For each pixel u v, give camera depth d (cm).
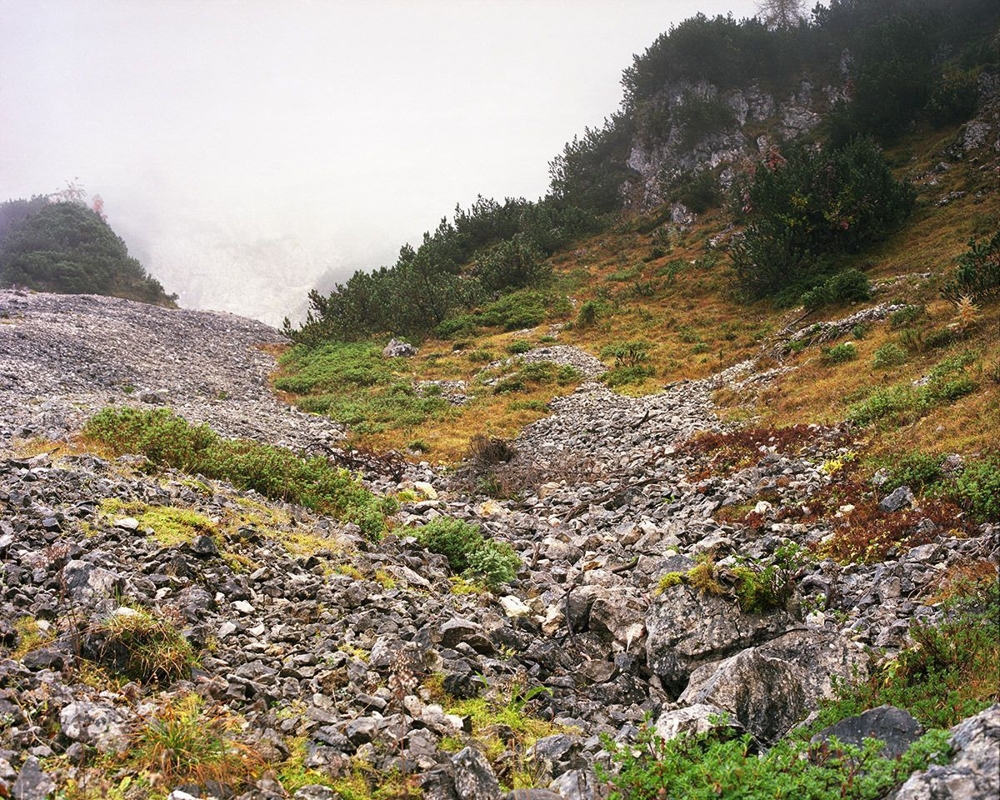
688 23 8006
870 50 7094
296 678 607
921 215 4728
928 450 1387
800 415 2062
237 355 4456
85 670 533
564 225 7281
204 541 820
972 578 817
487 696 642
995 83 5812
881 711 471
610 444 2333
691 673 702
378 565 978
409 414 2973
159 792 411
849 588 946
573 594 858
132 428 1348
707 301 4706
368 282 5888
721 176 6806
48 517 780
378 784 472
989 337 2062
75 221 8375
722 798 399
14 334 3084
